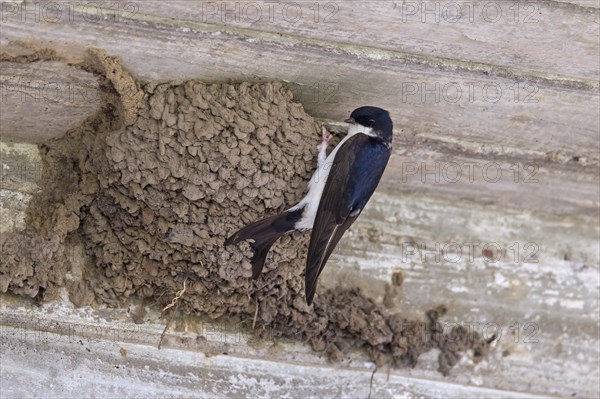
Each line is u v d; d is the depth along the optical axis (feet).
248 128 33.30
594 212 40.06
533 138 36.27
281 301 35.17
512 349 38.68
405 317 37.60
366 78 33.37
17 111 32.94
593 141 36.32
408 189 38.65
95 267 34.17
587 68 33.14
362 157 34.17
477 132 35.88
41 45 30.60
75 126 33.88
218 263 33.81
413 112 35.04
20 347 32.94
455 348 37.83
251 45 31.60
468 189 38.58
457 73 33.22
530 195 39.04
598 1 30.60
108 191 33.60
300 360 35.65
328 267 37.22
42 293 33.53
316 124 34.81
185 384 34.17
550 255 39.88
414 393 37.04
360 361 36.55
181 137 32.94
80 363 33.32
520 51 32.48
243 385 34.76
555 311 39.45
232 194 33.53
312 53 32.14
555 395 38.86
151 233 33.78
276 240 34.17
